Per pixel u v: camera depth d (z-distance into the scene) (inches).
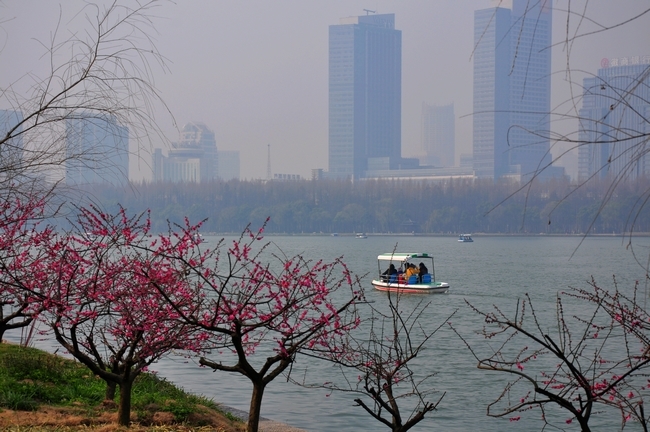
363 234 7396.7
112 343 689.6
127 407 425.4
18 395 470.6
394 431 350.6
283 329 389.7
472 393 784.9
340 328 369.4
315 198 7618.1
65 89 330.3
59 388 534.6
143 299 379.9
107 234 374.9
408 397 770.2
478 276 2822.3
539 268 3289.9
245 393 759.1
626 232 170.4
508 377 857.5
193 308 368.2
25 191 374.0
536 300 1889.8
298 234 7559.1
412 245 6146.7
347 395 752.3
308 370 875.4
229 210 6879.9
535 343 1083.9
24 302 404.8
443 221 6756.9
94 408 482.0
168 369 873.5
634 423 659.4
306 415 677.9
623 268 3253.0
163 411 502.0
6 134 337.4
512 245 6245.1
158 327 382.0
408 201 7234.3
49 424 414.6
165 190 6254.9
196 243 366.6
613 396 323.6
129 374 422.3
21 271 409.4
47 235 399.9
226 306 346.6
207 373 850.8
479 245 6254.9
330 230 7386.8
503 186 6614.2
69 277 388.8
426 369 918.4
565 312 1582.2
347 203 7544.3
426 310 1619.1
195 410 523.8
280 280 370.6
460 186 6968.5
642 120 155.1
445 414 697.6
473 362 957.8
